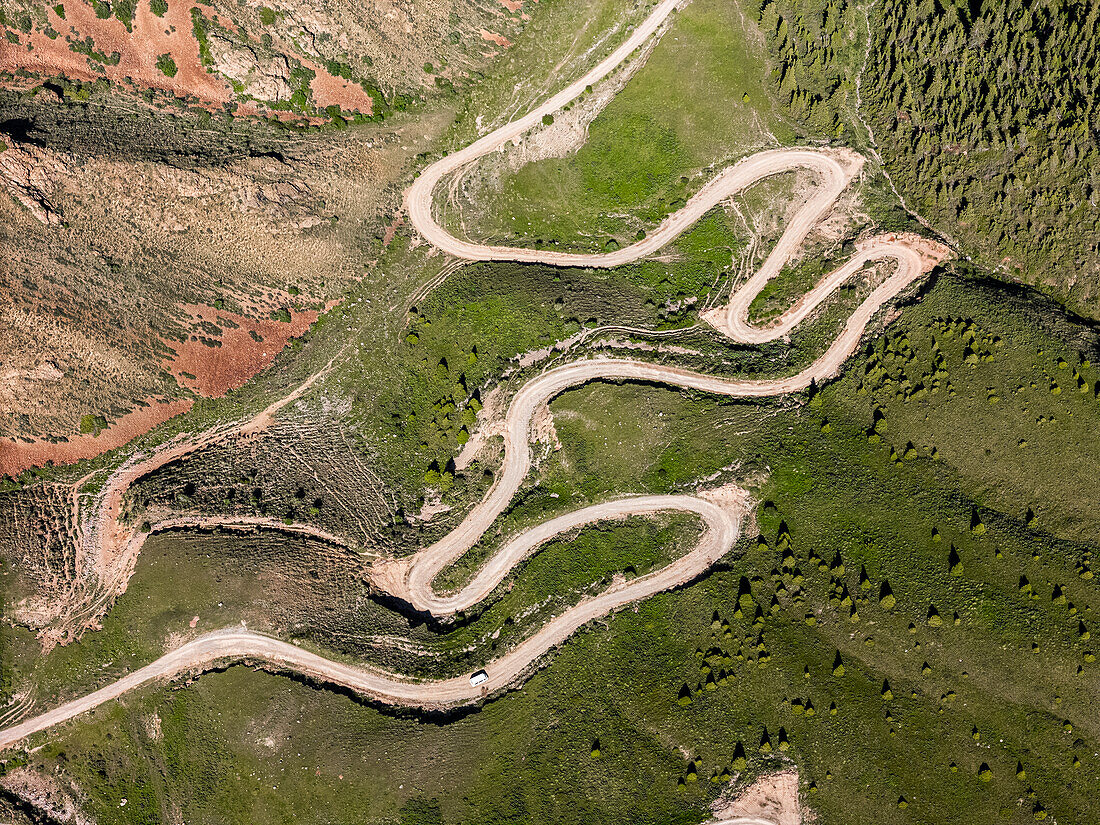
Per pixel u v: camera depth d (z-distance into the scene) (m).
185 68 75.44
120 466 75.88
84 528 73.94
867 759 64.19
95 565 73.00
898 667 65.94
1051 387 70.06
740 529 73.69
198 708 69.12
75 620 71.75
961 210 77.25
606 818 65.50
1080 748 62.03
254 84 77.94
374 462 79.44
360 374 81.56
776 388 79.00
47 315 69.50
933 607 66.62
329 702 68.94
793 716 66.00
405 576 75.69
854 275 80.44
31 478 74.25
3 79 68.94
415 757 67.19
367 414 80.75
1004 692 63.97
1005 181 75.06
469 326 82.00
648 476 75.50
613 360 80.31
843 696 65.81
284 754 67.25
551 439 77.88
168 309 74.62
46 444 74.25
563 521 75.75
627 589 73.00
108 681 70.50
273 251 78.12
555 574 73.62
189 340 76.31
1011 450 69.75
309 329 81.44
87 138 69.12
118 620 71.44
